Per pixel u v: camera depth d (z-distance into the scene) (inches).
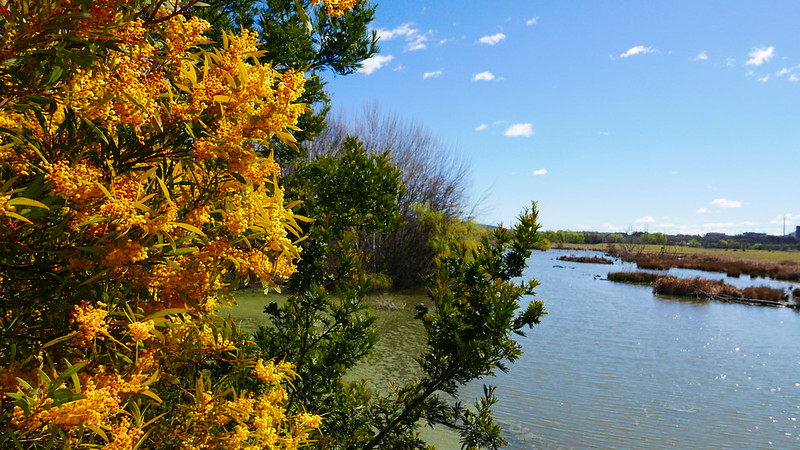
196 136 60.2
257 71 62.3
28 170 56.7
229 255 65.0
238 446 73.0
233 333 83.0
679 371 657.6
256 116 59.2
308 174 190.2
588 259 3110.2
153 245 54.3
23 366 54.2
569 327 916.6
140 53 57.1
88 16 46.5
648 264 2637.8
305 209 170.7
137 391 57.2
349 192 182.7
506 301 162.4
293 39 175.9
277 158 182.5
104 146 59.7
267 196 69.0
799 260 3297.2
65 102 52.1
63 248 53.8
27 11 46.1
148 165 62.3
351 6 67.4
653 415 500.1
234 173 60.2
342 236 184.1
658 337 861.2
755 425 488.1
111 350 57.9
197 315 73.5
